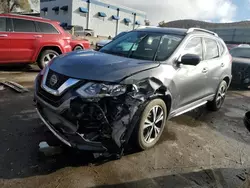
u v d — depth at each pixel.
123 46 3.91
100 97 2.46
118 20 45.25
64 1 38.09
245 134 4.20
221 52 5.02
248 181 2.76
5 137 3.16
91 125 2.49
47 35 7.40
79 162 2.77
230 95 7.28
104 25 42.84
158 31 4.08
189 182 2.63
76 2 37.28
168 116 3.48
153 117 3.12
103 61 2.97
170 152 3.23
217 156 3.27
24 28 6.94
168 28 4.28
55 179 2.45
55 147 2.91
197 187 2.57
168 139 3.62
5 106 4.29
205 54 4.33
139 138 2.97
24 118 3.82
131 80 2.66
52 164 2.69
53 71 2.87
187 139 3.71
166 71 3.17
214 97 5.04
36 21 7.20
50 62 3.22
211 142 3.70
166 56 3.45
